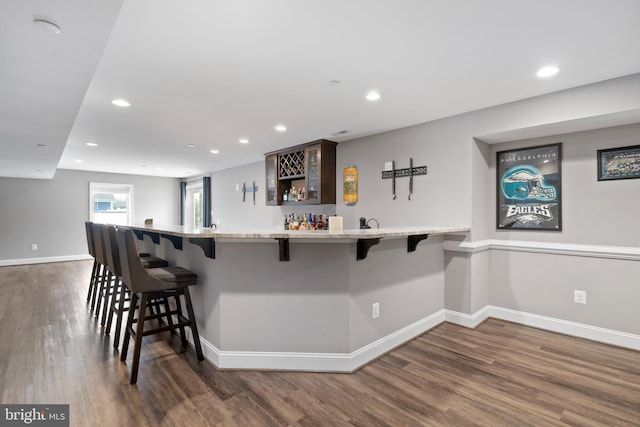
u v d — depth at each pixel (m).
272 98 2.84
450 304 3.41
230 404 1.97
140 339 2.25
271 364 2.40
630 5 1.60
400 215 3.81
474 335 3.07
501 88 2.65
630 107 2.38
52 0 1.29
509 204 3.41
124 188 8.29
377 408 1.95
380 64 2.23
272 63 2.21
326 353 2.40
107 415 1.86
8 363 2.48
